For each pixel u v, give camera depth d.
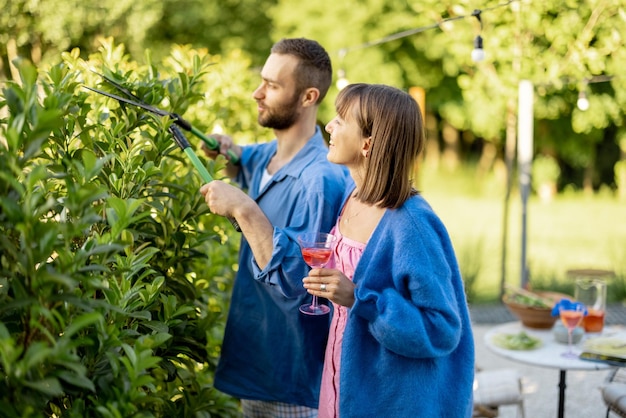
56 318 1.47
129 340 1.71
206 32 9.64
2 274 1.40
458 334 1.72
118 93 2.14
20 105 1.41
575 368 2.98
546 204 12.16
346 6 9.77
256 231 1.96
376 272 1.76
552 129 12.84
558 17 5.07
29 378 1.35
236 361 2.27
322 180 2.09
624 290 6.04
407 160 1.78
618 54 4.89
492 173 14.80
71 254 1.45
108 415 1.41
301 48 2.24
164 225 2.08
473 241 8.63
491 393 3.09
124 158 1.90
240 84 4.07
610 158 13.86
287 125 2.29
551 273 6.75
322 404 2.00
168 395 2.16
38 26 6.95
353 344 1.78
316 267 1.83
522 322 3.56
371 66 9.97
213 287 2.70
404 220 1.74
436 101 12.30
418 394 1.73
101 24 7.66
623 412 2.97
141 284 1.70
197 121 2.61
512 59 5.18
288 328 2.17
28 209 1.32
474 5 5.06
